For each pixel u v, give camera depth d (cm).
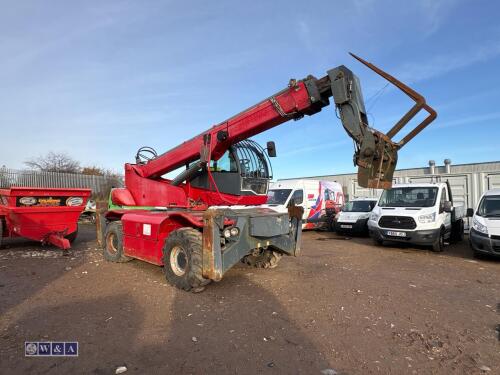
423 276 714
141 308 484
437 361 349
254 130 660
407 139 570
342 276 693
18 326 418
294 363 338
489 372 329
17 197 885
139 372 317
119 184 2208
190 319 447
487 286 640
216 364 334
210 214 534
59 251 924
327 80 598
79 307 486
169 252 592
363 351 366
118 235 760
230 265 555
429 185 1147
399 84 569
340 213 1534
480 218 923
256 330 416
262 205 720
